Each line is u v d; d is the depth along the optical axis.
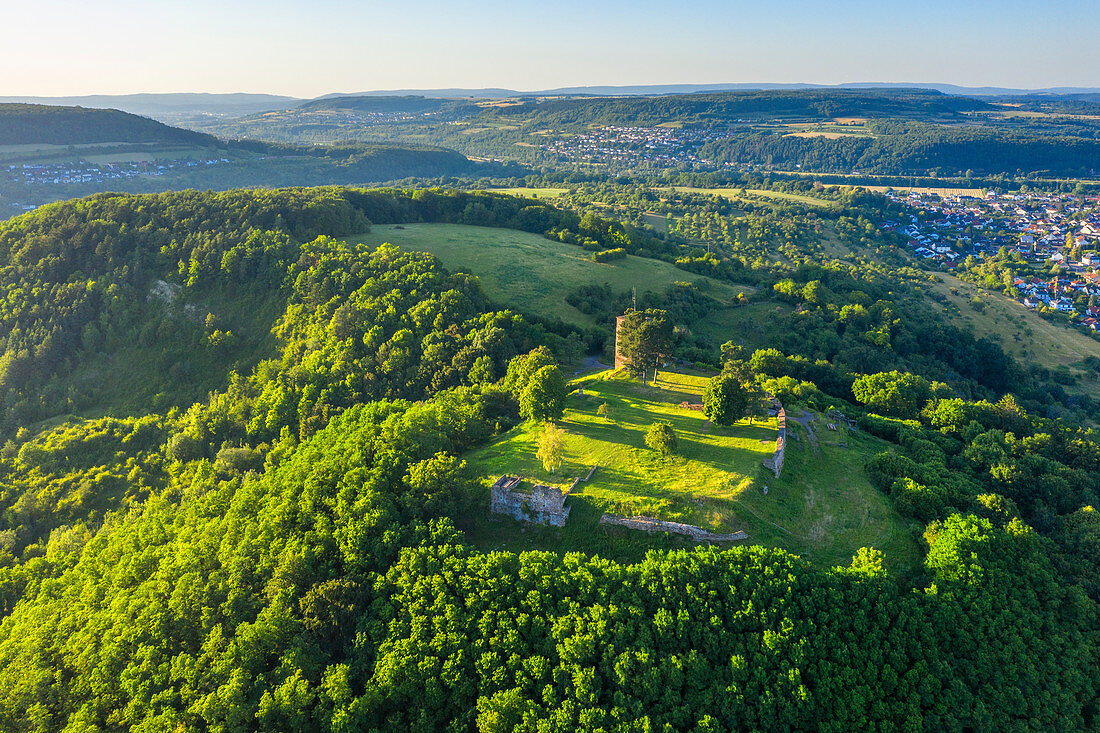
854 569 61.84
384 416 95.62
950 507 76.12
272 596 62.59
